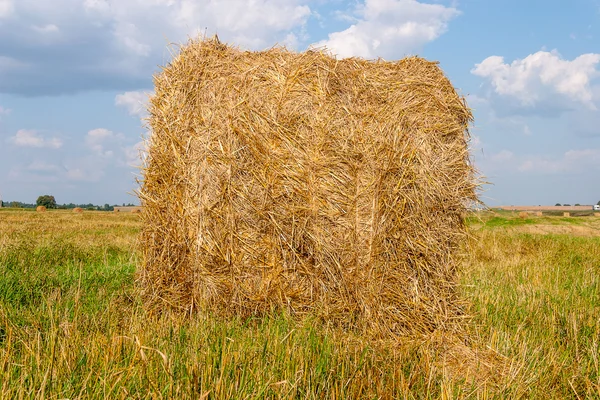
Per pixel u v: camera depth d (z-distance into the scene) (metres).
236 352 3.57
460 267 5.31
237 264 4.91
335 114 4.91
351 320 4.77
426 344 4.57
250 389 3.06
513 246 11.74
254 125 4.91
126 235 13.12
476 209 5.30
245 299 4.93
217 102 5.04
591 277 7.50
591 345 4.36
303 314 4.82
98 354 3.49
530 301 5.87
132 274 6.73
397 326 4.82
